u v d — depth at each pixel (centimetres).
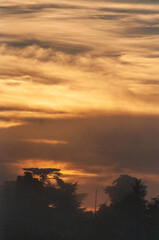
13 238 14525
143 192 14488
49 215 17012
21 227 15500
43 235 15125
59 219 16712
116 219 14300
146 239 13338
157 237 13175
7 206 17375
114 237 14062
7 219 16388
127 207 14100
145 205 14188
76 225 15825
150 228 13388
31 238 14688
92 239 14600
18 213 16988
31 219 16562
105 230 14438
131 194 14350
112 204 15975
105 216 14750
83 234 15112
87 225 15500
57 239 14725
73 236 15038
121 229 13975
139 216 13775
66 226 15912
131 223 13750
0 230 15112
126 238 13700
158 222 13325
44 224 16225
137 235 13525
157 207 13775
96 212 16725
